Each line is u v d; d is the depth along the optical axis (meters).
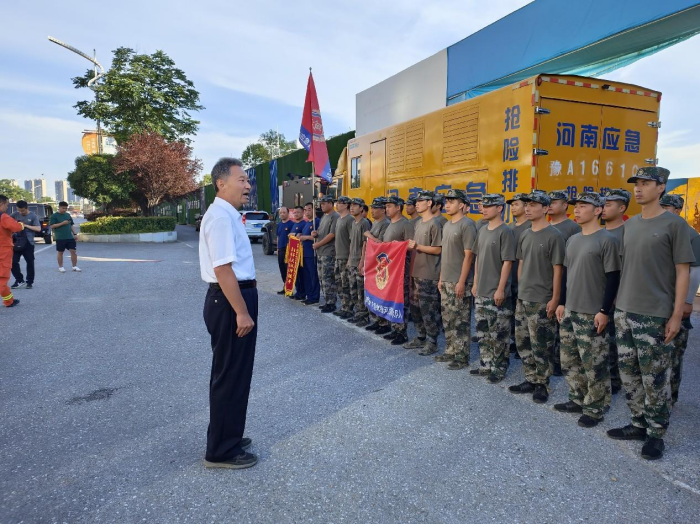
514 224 4.90
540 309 3.86
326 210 7.39
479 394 4.07
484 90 11.20
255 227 20.11
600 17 8.05
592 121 5.57
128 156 24.83
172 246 19.78
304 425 3.51
